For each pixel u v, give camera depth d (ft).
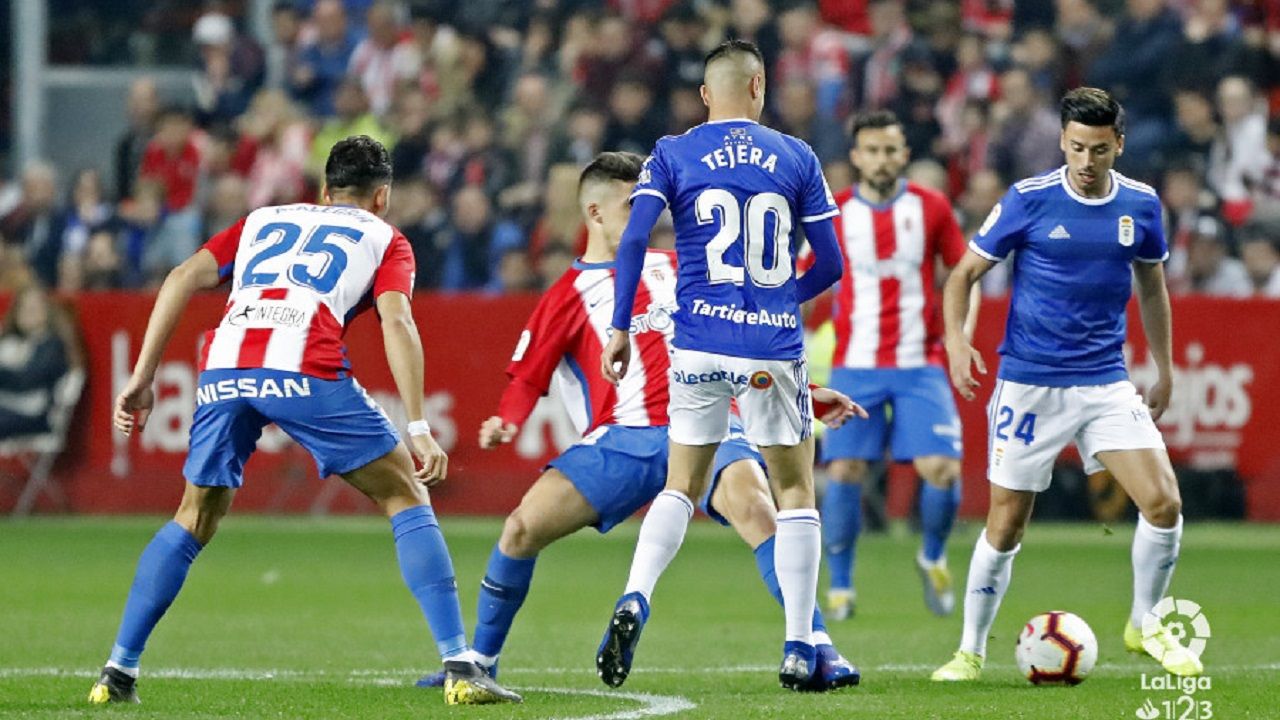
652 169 79.71
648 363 85.71
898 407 122.83
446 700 75.56
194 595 132.98
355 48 252.83
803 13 229.04
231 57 254.68
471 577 144.66
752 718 71.46
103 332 197.98
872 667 93.97
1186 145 213.05
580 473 83.66
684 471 80.07
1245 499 184.03
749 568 155.43
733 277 78.84
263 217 79.05
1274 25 223.51
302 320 75.92
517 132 228.22
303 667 93.86
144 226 236.02
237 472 76.59
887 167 125.08
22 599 128.88
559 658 98.53
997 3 237.25
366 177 80.69
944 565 121.90
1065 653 82.99
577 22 234.79
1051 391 87.04
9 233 239.91
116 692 76.38
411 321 76.28
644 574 78.02
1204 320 182.91
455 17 248.11
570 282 87.61
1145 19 218.18
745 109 81.35
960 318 88.89
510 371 88.17
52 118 284.41
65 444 199.21
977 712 73.26
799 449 80.64
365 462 75.82
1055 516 189.67
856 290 124.77
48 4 284.20
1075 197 86.12
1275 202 207.72
